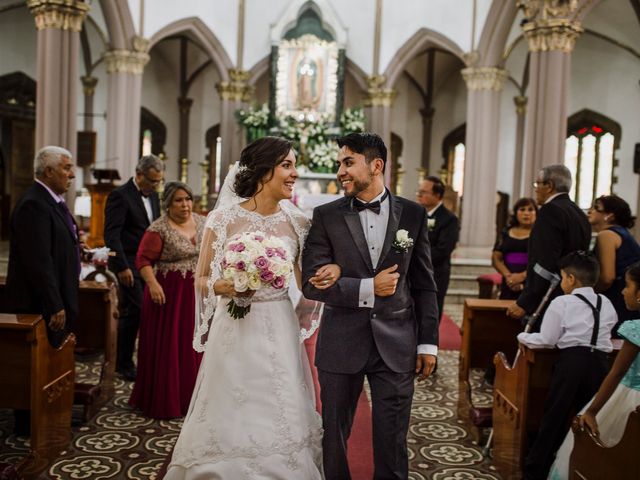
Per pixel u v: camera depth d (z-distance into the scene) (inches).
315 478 107.3
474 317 178.2
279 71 676.7
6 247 553.6
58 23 417.1
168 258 172.7
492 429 157.2
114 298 186.9
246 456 102.5
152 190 211.6
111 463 140.3
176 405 169.3
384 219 109.1
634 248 158.4
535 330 159.9
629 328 104.7
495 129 574.6
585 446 108.5
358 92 816.3
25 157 674.8
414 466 146.6
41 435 133.3
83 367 219.9
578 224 151.6
